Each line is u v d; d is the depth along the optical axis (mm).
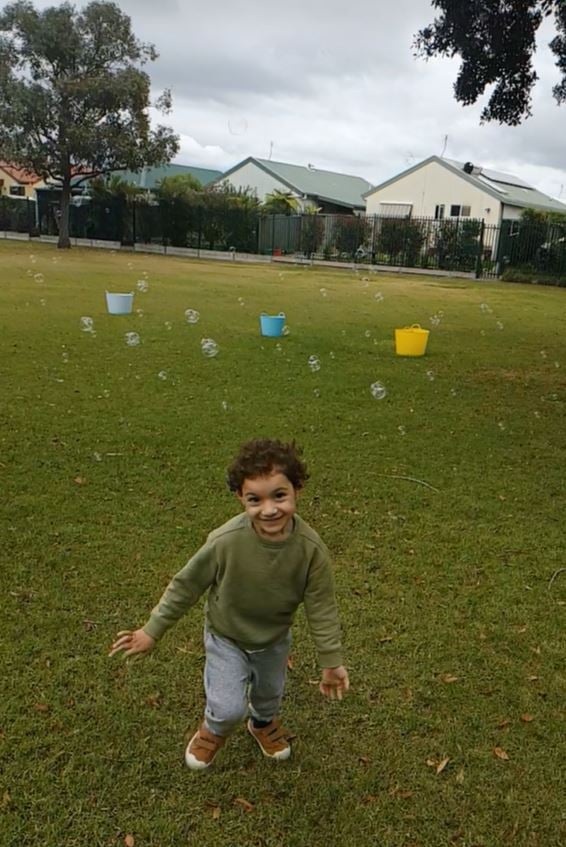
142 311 8609
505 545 2637
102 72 21203
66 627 1994
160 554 2428
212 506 2848
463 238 19875
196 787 1479
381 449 3705
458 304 11844
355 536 2645
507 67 7098
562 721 1724
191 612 2113
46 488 2943
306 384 5102
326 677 1440
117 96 20500
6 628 1971
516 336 8289
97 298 9648
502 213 25031
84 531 2568
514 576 2408
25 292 9898
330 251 22156
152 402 4398
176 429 3850
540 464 3582
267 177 31109
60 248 21500
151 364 5508
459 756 1599
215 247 23812
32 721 1630
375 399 4785
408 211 26734
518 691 1826
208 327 7586
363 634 2029
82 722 1638
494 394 5148
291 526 1374
